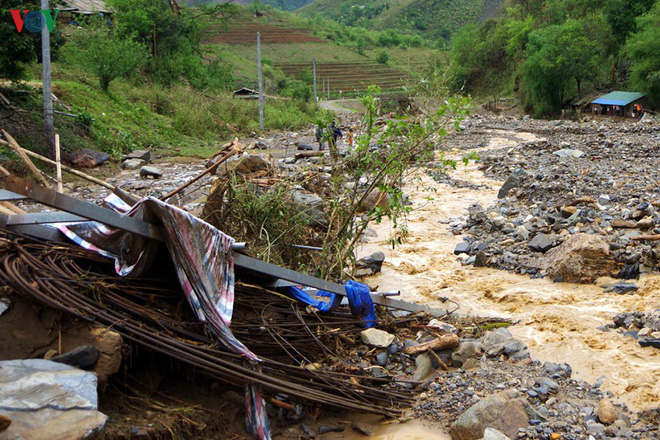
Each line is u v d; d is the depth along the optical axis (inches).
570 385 240.2
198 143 1083.3
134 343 205.6
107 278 221.0
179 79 1670.8
